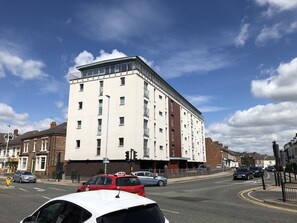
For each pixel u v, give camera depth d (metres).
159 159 42.81
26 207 11.88
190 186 24.95
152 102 42.72
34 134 50.78
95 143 39.19
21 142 51.81
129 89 38.56
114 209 3.73
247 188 21.73
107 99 39.78
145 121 40.22
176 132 51.34
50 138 44.78
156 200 14.22
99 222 3.57
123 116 38.06
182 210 10.90
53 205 4.41
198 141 65.94
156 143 42.53
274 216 9.61
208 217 9.41
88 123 40.44
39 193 18.25
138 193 12.16
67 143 41.28
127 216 3.80
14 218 9.41
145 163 39.94
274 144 17.27
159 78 46.44
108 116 35.56
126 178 12.34
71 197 4.30
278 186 21.58
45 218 4.35
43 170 44.53
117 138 37.69
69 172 40.06
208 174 51.34
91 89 41.44
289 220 8.91
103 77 40.91
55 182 32.38
